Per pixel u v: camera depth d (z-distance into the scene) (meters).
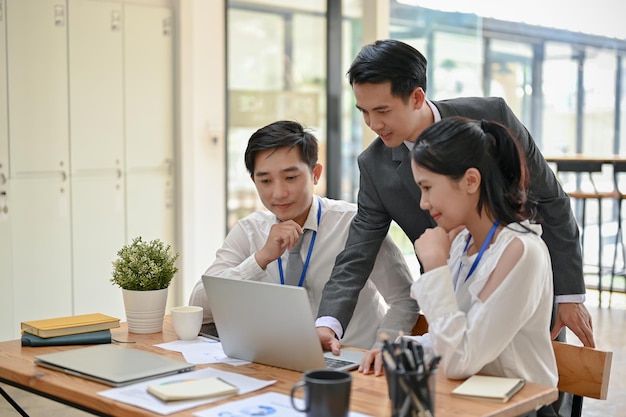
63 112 4.99
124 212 5.32
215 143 5.82
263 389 1.85
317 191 6.50
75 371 1.96
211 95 5.79
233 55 5.97
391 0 5.83
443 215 1.93
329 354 2.17
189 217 5.62
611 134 6.41
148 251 2.46
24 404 4.24
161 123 5.48
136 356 2.08
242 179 6.14
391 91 2.28
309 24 6.35
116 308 5.32
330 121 6.45
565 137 6.48
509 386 1.80
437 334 1.87
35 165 4.89
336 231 2.69
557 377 2.05
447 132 1.90
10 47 4.74
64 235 5.04
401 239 6.25
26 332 2.36
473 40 6.08
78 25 5.02
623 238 6.75
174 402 1.73
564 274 2.51
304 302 1.90
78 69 5.03
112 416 1.74
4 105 4.73
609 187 6.75
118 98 5.24
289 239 2.49
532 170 2.45
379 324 2.73
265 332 2.02
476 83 6.12
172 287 5.61
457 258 2.12
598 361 2.07
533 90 6.33
